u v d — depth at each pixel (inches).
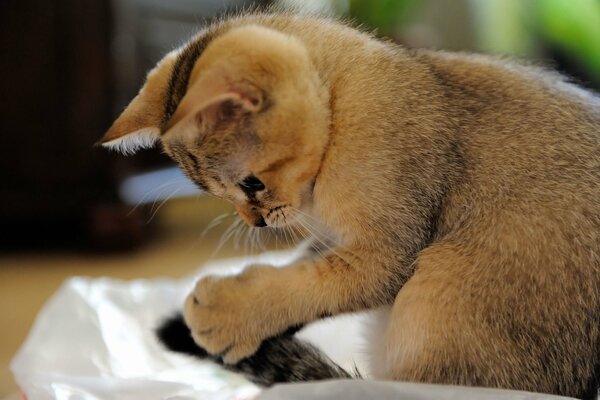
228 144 19.6
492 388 18.5
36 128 34.3
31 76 33.9
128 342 22.3
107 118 34.4
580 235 19.2
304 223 20.3
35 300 29.7
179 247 36.8
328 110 19.8
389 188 19.6
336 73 20.0
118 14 34.3
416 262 19.7
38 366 21.3
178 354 21.6
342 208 19.7
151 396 20.4
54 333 22.3
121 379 20.7
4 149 34.4
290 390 17.8
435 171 19.7
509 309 19.1
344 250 19.8
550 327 19.0
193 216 42.6
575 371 19.2
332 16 22.0
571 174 19.6
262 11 21.7
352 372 21.0
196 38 20.8
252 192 20.1
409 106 20.0
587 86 27.3
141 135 20.6
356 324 21.7
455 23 40.1
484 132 20.0
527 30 36.9
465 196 19.7
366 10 34.9
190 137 19.6
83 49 33.9
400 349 19.5
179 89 19.6
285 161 19.7
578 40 35.9
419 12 39.0
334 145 19.7
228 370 20.9
